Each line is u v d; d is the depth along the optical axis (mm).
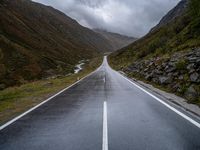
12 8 168250
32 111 10242
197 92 11844
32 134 6867
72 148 5688
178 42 41031
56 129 7352
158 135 6633
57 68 88875
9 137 6617
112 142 6078
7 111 10516
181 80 15531
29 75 66500
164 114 9234
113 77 33812
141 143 5992
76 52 196375
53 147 5773
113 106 11102
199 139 6293
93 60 164500
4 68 59719
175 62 19750
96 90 18016
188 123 7875
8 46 84938
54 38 187875
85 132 6988
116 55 143875
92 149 5602
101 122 8148
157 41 60188
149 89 18094
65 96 15000
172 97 13227
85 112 9844
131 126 7582
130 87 19750
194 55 18719
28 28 148750
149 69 27156
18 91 18688
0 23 116062
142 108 10500
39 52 117562
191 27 42719
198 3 45531
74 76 40844
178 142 6059
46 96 15312
